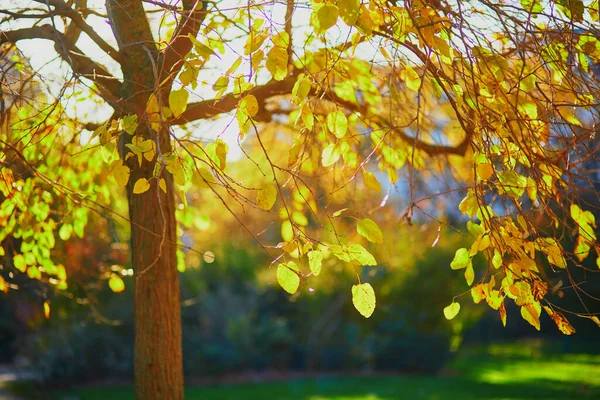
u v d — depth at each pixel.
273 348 14.39
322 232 5.91
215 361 13.46
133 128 2.35
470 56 2.42
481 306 14.30
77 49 3.31
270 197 2.30
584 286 15.05
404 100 4.39
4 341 13.59
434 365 14.05
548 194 2.53
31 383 12.06
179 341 3.51
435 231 10.15
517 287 2.35
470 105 2.71
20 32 3.32
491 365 15.56
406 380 13.29
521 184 2.35
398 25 2.73
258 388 12.41
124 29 3.33
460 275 13.87
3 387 11.61
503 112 2.57
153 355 3.43
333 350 14.52
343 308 14.73
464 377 13.69
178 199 4.74
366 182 2.74
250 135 5.59
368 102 4.31
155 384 3.42
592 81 2.75
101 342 12.30
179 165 2.28
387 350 14.23
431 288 13.90
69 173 4.41
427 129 4.47
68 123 3.92
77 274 5.07
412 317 14.31
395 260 11.68
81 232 4.38
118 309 12.02
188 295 13.97
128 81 3.16
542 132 2.85
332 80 3.89
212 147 2.44
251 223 13.05
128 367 12.45
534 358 16.62
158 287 3.43
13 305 8.16
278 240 14.70
